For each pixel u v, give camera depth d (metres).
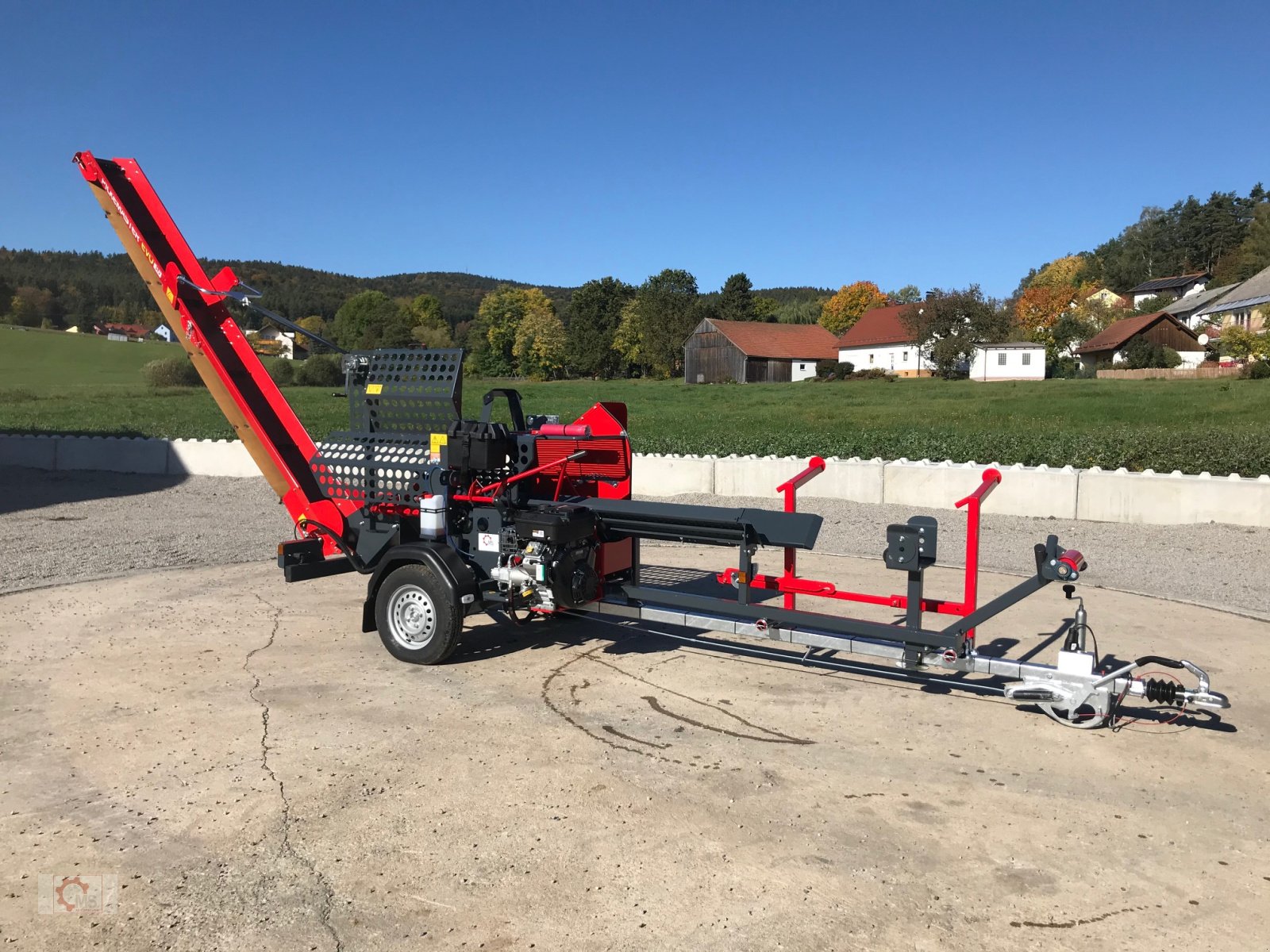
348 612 7.92
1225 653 6.74
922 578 5.30
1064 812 4.19
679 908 3.36
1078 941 3.18
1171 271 118.69
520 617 7.73
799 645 7.00
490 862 3.69
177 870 3.61
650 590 6.25
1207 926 3.29
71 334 98.44
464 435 6.27
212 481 17.98
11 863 3.65
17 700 5.59
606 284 109.94
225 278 7.13
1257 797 4.37
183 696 5.68
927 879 3.59
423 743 4.94
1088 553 10.62
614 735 5.10
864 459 17.81
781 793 4.37
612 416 6.65
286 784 4.41
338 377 65.44
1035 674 5.19
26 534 11.90
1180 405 34.38
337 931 3.20
